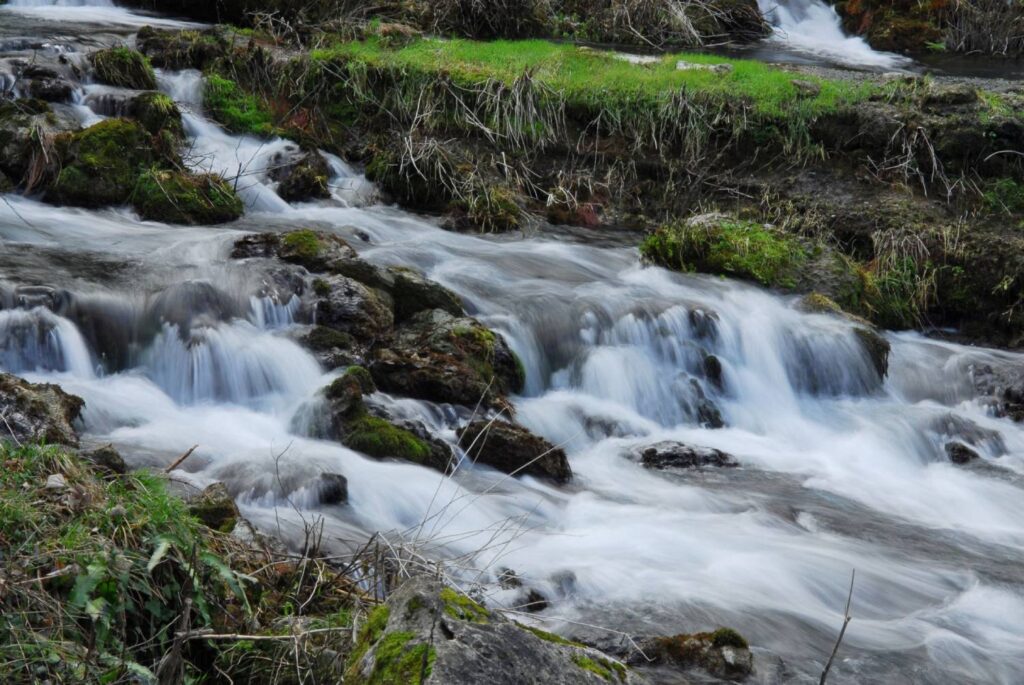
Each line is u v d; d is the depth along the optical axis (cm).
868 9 2425
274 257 1059
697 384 1084
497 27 2045
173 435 805
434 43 1748
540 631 447
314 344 958
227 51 1566
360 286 1009
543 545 748
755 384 1131
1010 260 1330
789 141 1485
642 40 2158
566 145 1515
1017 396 1162
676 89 1533
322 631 479
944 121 1458
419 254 1216
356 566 582
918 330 1328
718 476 937
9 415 700
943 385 1194
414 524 737
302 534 664
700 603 684
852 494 938
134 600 486
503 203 1393
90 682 433
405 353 962
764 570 746
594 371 1068
